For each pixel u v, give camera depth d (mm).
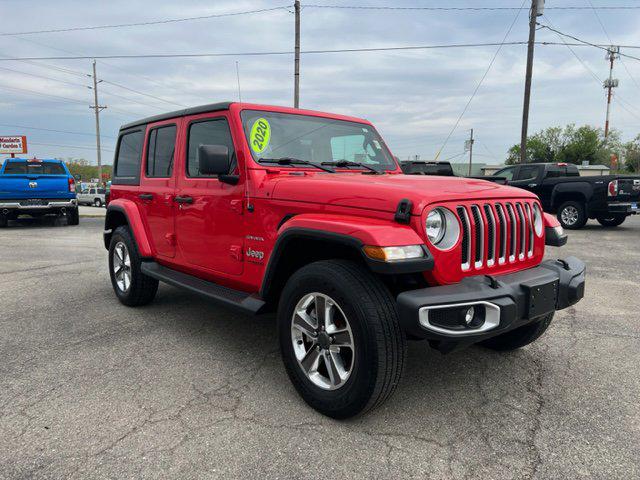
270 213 3045
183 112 3957
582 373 3283
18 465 2213
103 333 4070
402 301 2320
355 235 2379
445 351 2475
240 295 3363
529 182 12594
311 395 2703
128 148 4980
